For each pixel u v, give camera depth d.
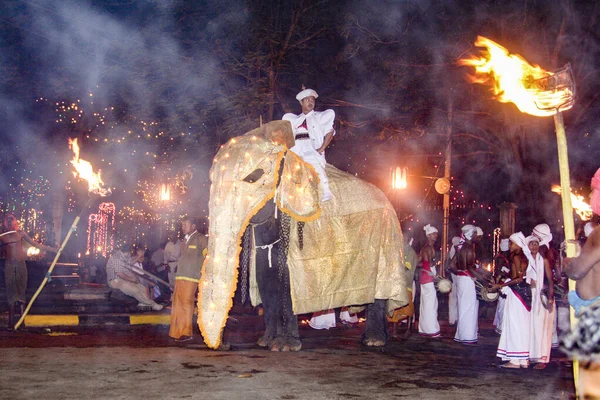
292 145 9.27
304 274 9.27
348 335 11.67
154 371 7.39
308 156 9.45
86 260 22.34
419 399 6.45
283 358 8.59
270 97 17.58
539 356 8.61
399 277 9.91
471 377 7.76
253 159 8.77
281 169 9.02
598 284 4.59
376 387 6.93
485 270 11.14
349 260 9.59
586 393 4.18
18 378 6.82
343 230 9.56
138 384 6.68
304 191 9.16
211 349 9.21
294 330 9.34
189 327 10.24
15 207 21.73
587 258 4.50
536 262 8.73
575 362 4.77
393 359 8.90
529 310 8.62
